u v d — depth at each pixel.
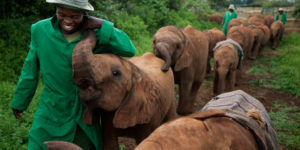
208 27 16.91
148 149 1.36
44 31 2.27
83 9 2.11
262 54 13.74
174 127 1.53
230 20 13.35
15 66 5.95
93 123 2.41
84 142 2.46
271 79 8.88
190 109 6.00
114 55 2.40
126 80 2.38
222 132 1.67
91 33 2.21
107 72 2.19
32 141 2.38
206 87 7.80
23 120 4.24
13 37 6.38
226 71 6.30
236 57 6.69
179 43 4.94
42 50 2.29
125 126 2.44
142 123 2.58
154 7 13.36
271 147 2.15
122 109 2.40
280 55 12.59
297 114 5.96
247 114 2.16
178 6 15.45
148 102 2.69
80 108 2.39
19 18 7.19
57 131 2.36
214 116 1.84
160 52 4.32
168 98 3.38
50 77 2.33
